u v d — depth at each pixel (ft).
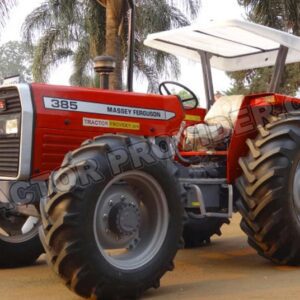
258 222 17.11
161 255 14.47
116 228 14.15
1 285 15.89
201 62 21.53
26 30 69.05
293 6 53.26
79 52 70.28
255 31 18.06
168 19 62.54
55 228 13.04
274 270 17.43
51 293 14.85
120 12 51.08
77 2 62.64
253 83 64.39
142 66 67.31
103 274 13.39
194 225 21.47
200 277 16.61
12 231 18.61
